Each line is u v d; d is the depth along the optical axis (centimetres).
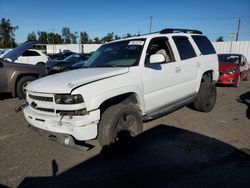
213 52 618
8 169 343
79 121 311
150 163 348
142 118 400
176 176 313
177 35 508
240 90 959
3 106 717
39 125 346
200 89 571
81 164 352
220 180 301
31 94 362
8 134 480
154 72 416
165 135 452
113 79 355
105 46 496
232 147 396
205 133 461
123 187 293
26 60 1555
